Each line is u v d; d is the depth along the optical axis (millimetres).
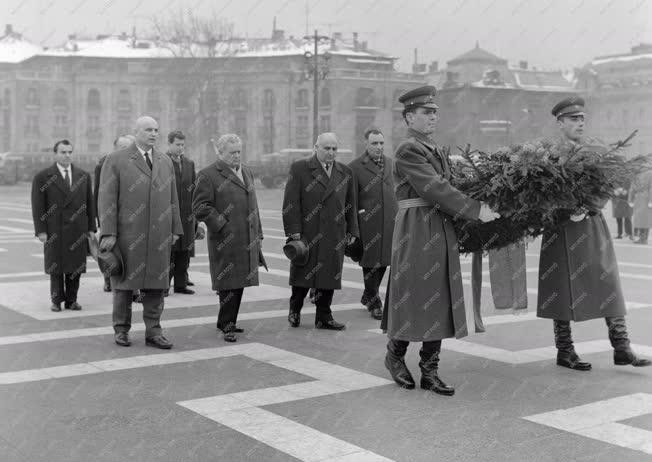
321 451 4277
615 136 77125
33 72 75625
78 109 76438
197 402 5176
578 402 5160
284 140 71938
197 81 60875
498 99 74562
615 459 4164
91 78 76250
